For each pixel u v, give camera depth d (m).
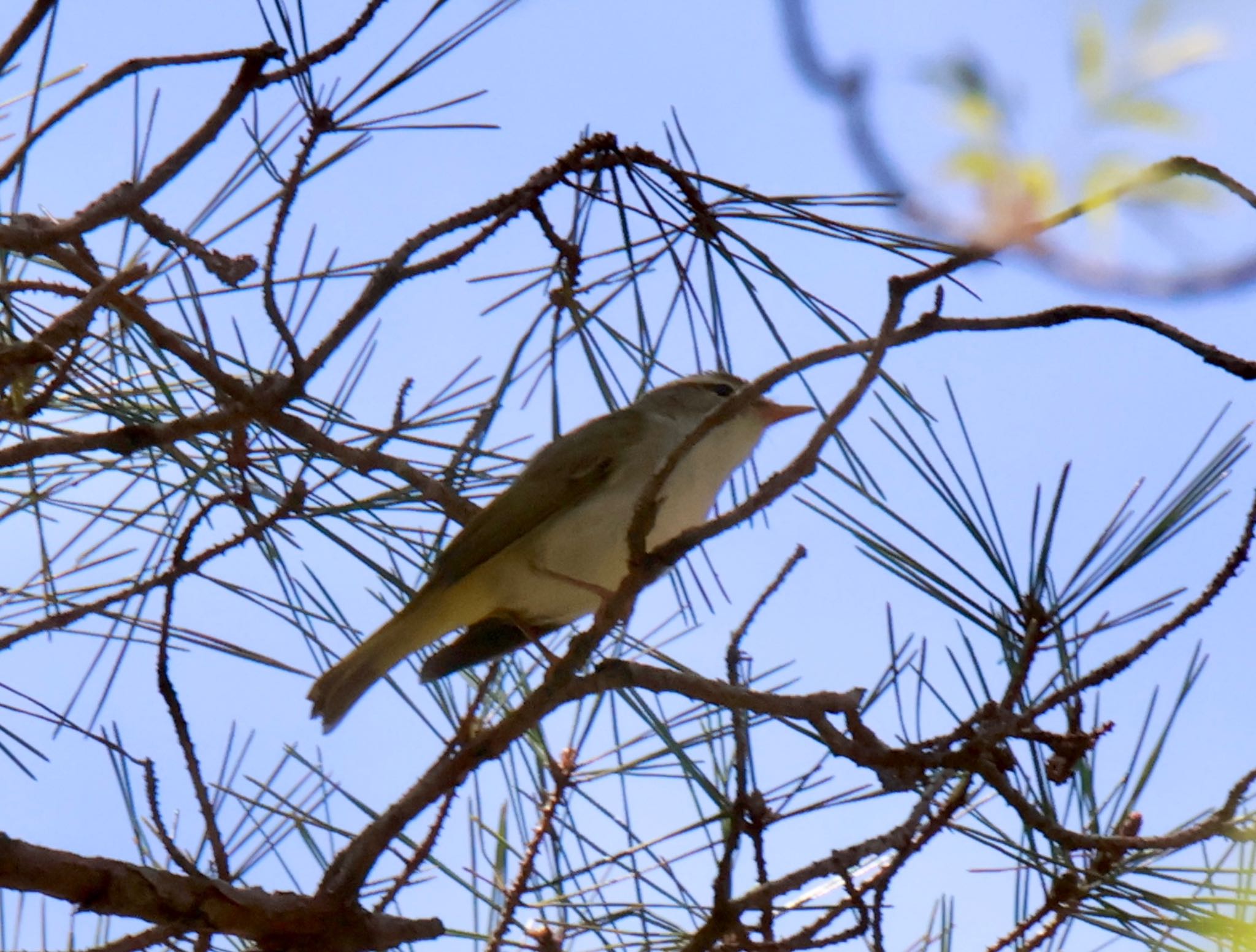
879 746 6.33
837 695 6.38
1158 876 5.80
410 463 7.29
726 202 6.69
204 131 5.98
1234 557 5.77
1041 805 6.05
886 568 6.00
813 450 5.65
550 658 7.61
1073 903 5.83
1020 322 5.57
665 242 6.82
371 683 7.56
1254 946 5.46
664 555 5.96
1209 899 5.66
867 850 5.80
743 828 6.06
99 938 6.38
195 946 5.48
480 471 7.61
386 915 5.87
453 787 6.03
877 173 3.77
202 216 6.68
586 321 7.05
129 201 5.95
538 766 6.70
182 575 5.95
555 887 6.42
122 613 6.45
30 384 5.97
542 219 6.72
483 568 7.91
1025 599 5.96
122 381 6.91
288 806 6.62
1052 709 5.97
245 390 6.58
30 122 5.89
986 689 6.18
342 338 6.53
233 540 6.07
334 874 5.87
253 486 6.99
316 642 7.05
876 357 5.46
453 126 6.30
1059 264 3.66
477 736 6.17
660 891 6.34
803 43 3.79
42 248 5.93
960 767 6.02
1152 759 6.02
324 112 6.14
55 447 6.27
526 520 7.93
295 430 6.91
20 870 5.03
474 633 8.15
